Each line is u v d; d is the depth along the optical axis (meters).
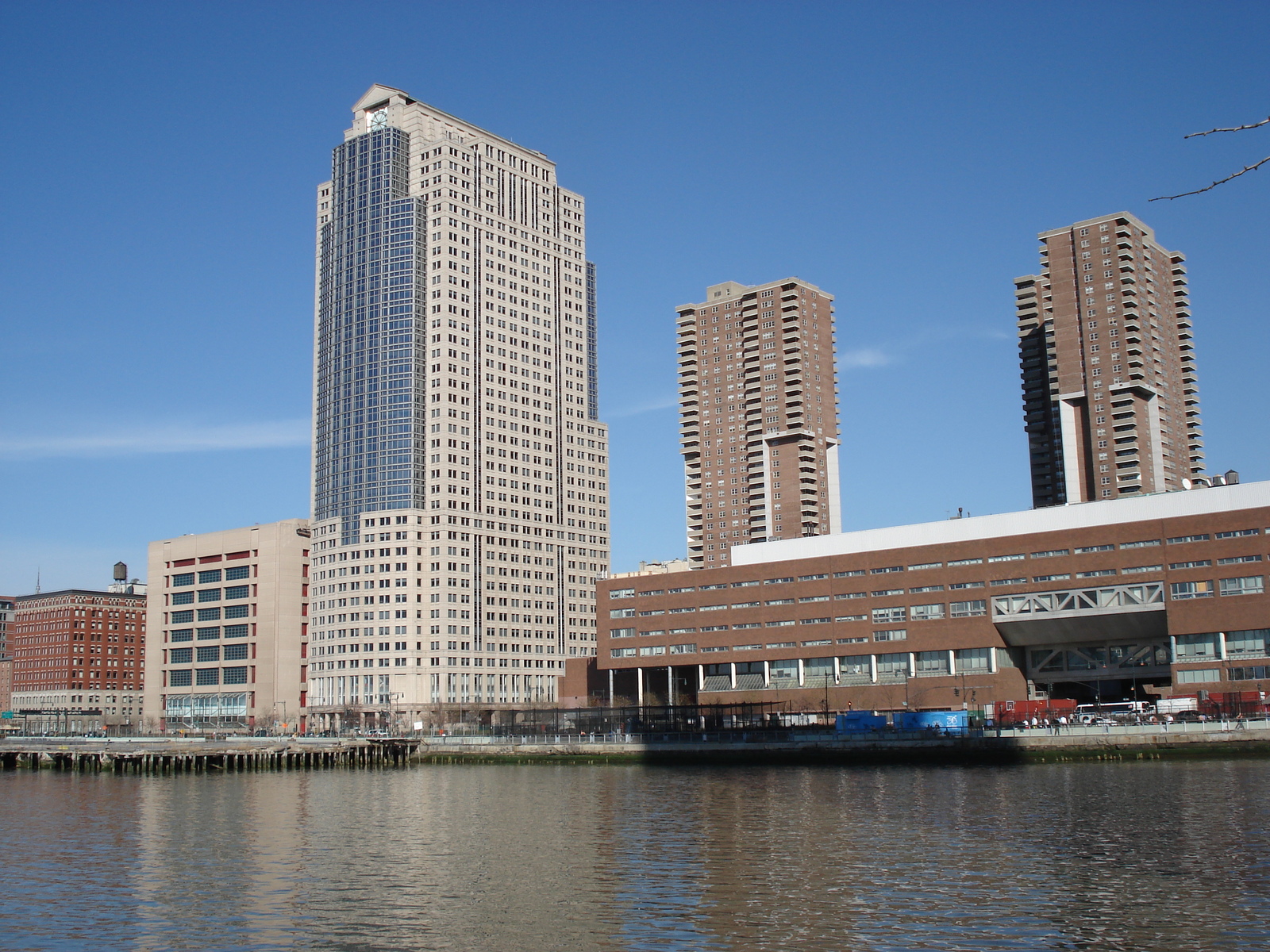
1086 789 118.19
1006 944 54.19
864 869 73.31
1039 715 189.00
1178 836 83.69
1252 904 60.91
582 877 73.00
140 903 67.44
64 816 116.12
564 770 181.12
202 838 96.69
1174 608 193.38
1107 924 57.22
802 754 174.75
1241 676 186.75
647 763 188.12
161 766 196.25
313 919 62.53
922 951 53.38
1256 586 187.12
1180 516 195.38
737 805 112.88
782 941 55.53
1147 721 169.88
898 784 132.50
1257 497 193.62
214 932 59.81
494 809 116.69
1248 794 109.06
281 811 119.38
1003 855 77.25
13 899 68.94
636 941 56.25
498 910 63.69
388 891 69.94
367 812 116.25
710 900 64.94
